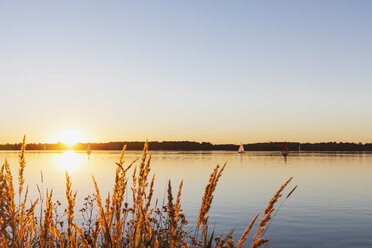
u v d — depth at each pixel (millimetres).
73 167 109875
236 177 78625
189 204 34625
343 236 24344
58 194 36125
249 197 44656
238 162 151125
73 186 51188
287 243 22016
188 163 134500
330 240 23078
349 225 28172
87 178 66312
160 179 67312
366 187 58750
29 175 67875
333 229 26641
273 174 87438
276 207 36812
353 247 21344
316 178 77125
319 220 30141
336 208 37000
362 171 99312
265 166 122438
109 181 59719
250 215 30844
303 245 21719
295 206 38062
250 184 62844
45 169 94000
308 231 25703
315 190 54531
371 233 25156
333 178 77125
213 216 30109
